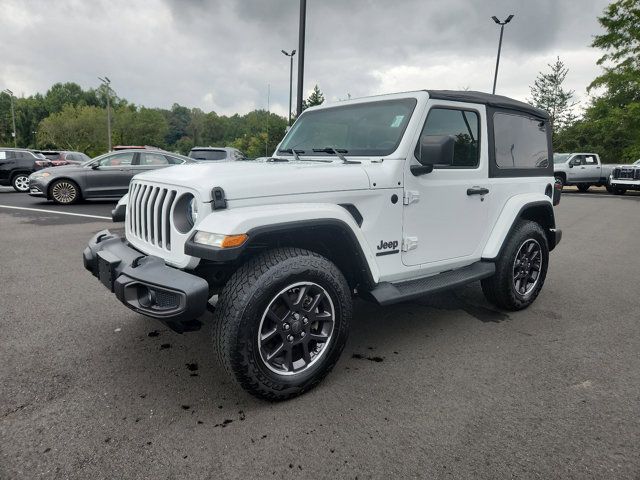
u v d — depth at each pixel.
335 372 3.11
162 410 2.62
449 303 4.58
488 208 3.91
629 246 7.82
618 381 3.01
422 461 2.20
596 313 4.34
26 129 104.94
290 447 2.30
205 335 3.66
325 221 2.68
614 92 30.97
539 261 4.42
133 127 97.56
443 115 3.52
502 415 2.60
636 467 2.16
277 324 2.62
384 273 3.23
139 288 2.58
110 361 3.22
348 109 3.74
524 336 3.76
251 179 2.60
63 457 2.21
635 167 18.94
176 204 2.64
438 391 2.86
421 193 3.36
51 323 3.90
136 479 2.07
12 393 2.78
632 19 28.59
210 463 2.18
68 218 9.85
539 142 4.48
